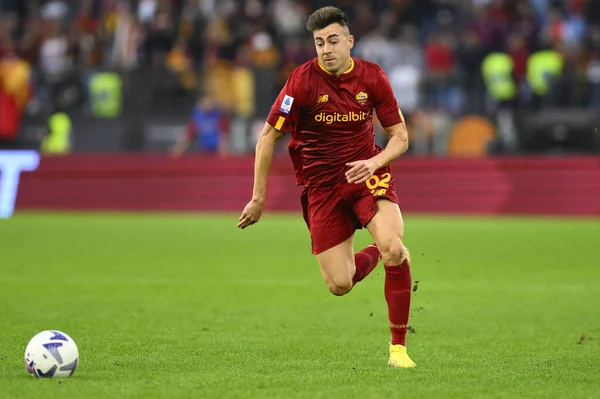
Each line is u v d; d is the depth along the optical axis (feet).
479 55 303.89
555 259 178.19
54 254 187.52
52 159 309.42
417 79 302.45
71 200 307.58
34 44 336.70
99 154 308.81
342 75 87.15
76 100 314.96
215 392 73.31
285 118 87.15
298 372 82.43
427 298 133.18
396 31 318.24
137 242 210.59
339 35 85.71
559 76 297.74
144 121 311.27
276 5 335.47
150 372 82.07
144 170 305.53
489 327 110.42
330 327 110.42
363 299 133.08
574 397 72.38
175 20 337.93
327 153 89.35
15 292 137.28
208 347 96.43
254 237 222.48
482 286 144.87
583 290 140.26
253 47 317.01
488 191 287.07
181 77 309.83
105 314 118.62
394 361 85.97
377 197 87.35
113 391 73.05
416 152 299.58
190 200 301.84
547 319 116.06
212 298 133.08
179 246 203.21
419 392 73.61
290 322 113.91
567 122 292.20
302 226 250.78
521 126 295.89
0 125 310.65
